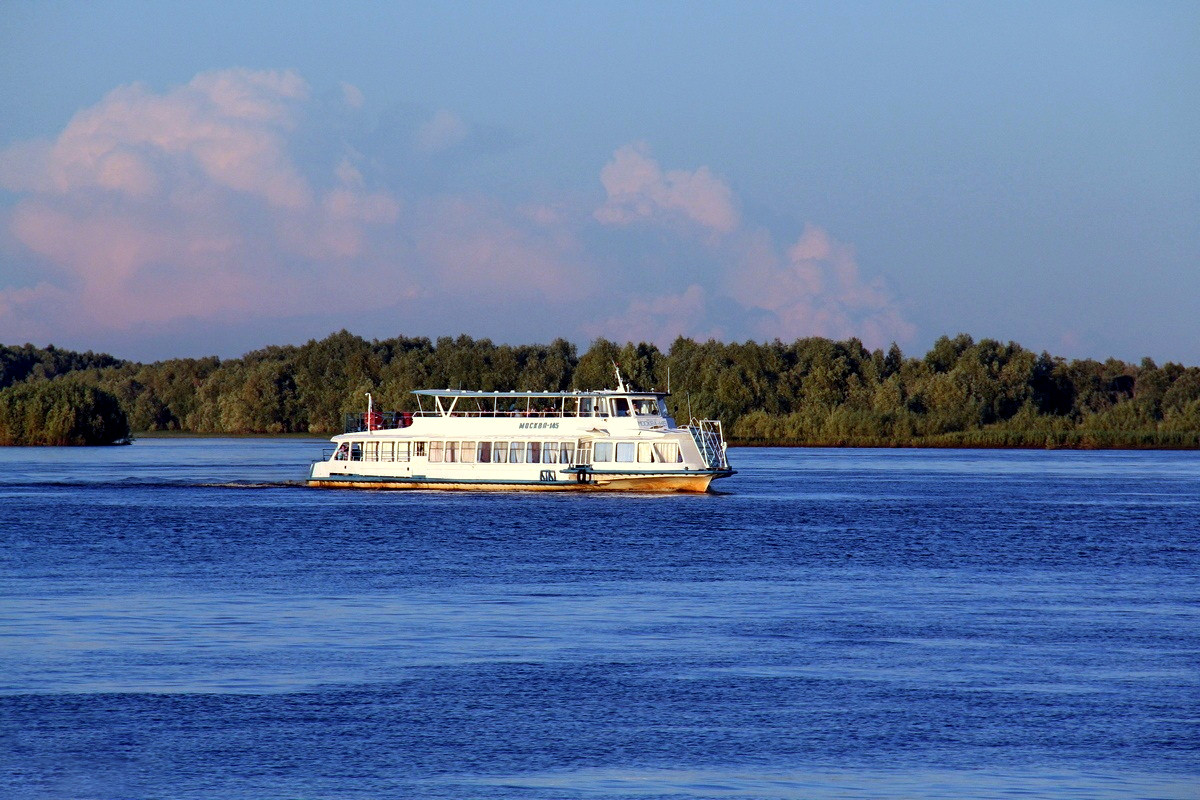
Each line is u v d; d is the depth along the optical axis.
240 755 101.56
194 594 177.50
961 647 141.38
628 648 140.25
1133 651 139.38
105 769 98.19
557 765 99.56
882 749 103.56
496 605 168.50
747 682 124.50
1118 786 95.12
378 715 112.56
